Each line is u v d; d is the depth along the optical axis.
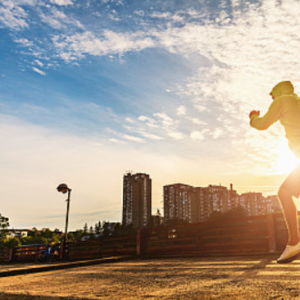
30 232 130.12
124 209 186.88
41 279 6.05
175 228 11.74
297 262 5.35
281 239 8.50
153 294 3.22
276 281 3.52
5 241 60.47
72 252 17.27
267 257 7.48
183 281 4.14
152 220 121.62
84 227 147.12
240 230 9.70
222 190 166.75
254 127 2.74
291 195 2.37
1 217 59.47
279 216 8.65
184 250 11.17
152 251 12.31
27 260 20.08
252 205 166.12
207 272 5.05
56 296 3.29
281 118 2.58
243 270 4.93
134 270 6.37
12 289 4.56
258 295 2.77
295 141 2.45
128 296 3.18
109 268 7.64
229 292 3.02
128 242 13.54
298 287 3.03
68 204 18.23
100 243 15.13
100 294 3.42
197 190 171.75
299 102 2.54
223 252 9.81
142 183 187.75
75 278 5.69
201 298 2.81
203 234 10.75
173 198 176.12
